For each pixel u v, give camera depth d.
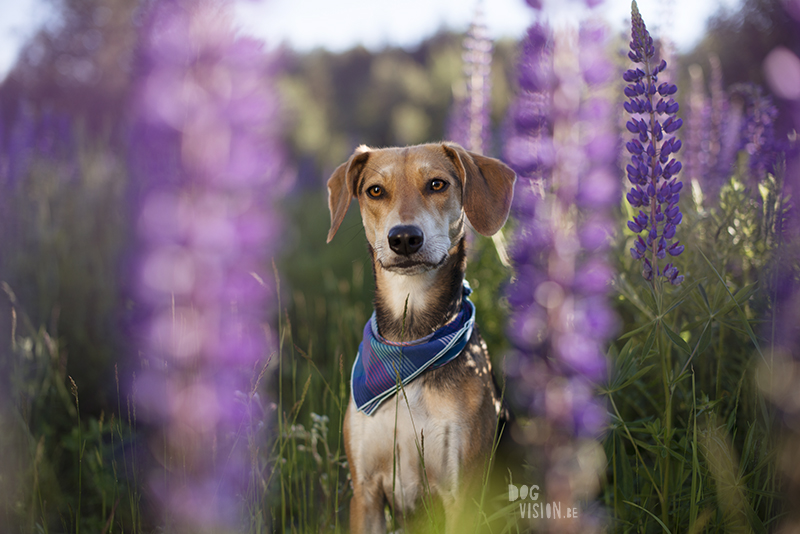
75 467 3.57
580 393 2.20
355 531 3.10
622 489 2.77
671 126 2.38
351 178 3.54
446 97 33.97
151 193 1.70
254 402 2.93
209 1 1.67
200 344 1.80
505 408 3.69
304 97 32.34
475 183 3.31
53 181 6.29
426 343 3.08
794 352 2.09
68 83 15.15
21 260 5.15
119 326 3.88
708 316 2.39
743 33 10.98
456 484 3.02
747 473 2.53
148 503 3.10
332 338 5.07
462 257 3.45
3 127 7.16
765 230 3.00
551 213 2.22
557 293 2.17
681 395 3.19
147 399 1.99
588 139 2.26
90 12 15.14
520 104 2.44
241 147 1.73
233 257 1.77
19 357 3.54
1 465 2.90
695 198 3.74
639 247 2.42
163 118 1.65
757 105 3.95
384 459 3.11
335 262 8.23
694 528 2.27
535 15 2.28
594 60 2.21
